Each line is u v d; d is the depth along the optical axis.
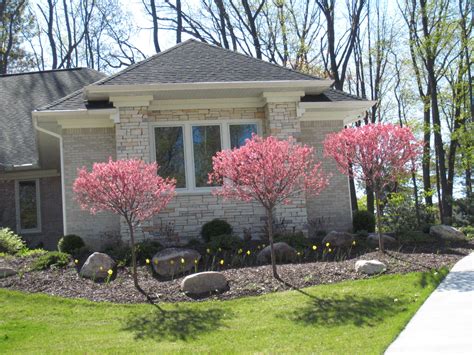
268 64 15.15
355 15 27.61
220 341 6.89
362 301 8.10
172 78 13.83
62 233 19.30
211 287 9.27
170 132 14.33
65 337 7.37
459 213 19.84
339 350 6.18
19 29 33.56
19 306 8.88
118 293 9.42
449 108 30.55
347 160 11.59
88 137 14.32
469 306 7.44
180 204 14.02
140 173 9.70
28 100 21.20
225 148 14.45
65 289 9.74
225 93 14.09
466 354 5.63
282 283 9.42
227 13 29.86
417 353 5.82
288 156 9.88
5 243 13.45
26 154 18.38
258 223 14.28
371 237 12.95
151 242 12.38
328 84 14.07
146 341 7.04
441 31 23.56
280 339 6.81
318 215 15.07
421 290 8.48
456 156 30.31
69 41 34.72
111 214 14.15
